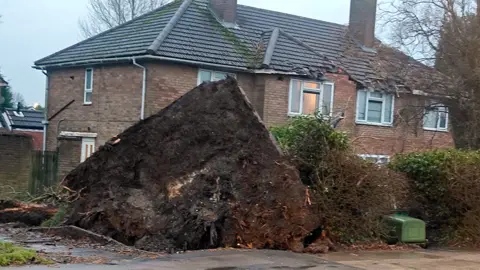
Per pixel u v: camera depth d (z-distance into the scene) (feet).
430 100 65.51
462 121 59.57
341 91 79.56
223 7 80.59
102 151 42.70
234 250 35.29
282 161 38.68
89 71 78.95
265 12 88.94
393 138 83.30
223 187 37.99
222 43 76.13
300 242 37.35
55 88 84.84
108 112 75.25
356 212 39.99
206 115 41.55
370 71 84.64
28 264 28.37
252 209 37.09
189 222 36.94
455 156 45.50
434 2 63.21
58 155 66.95
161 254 33.63
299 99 76.54
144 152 41.45
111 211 39.73
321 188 39.06
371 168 40.40
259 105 74.64
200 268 29.63
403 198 43.65
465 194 44.14
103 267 28.73
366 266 32.89
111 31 82.89
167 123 41.88
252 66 74.28
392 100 82.89
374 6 92.07
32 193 63.77
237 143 39.86
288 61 76.48
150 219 38.09
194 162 39.63
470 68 58.13
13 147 62.54
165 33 72.18
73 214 41.65
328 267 31.86
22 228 42.83
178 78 70.33
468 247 43.39
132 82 71.82
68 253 32.68
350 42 90.68
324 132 40.19
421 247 42.14
